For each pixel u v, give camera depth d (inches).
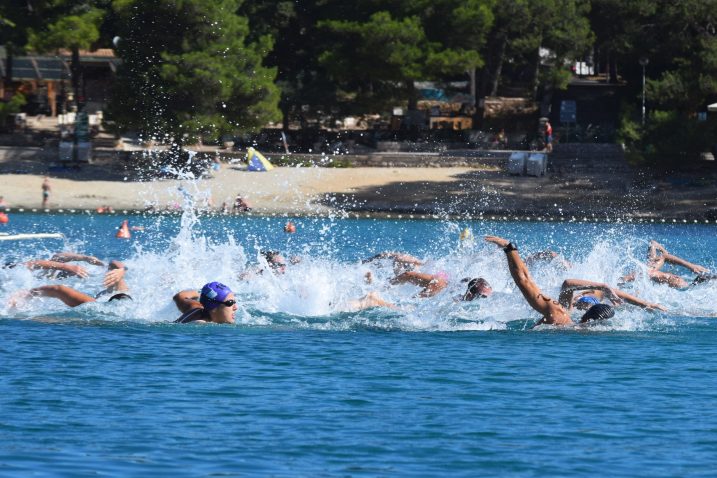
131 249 3164.4
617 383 1131.9
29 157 5861.2
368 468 808.3
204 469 799.1
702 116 5826.8
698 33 5989.2
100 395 1045.2
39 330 1421.0
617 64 6963.6
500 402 1035.9
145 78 5438.0
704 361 1263.5
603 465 823.1
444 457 840.3
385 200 5305.1
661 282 1829.5
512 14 6225.4
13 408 983.6
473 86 6958.7
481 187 5521.7
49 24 5851.4
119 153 5816.9
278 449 858.1
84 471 787.4
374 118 7219.5
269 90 5561.0
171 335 1406.3
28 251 2947.8
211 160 5851.4
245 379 1131.9
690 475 797.9
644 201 5241.1
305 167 5885.8
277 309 1628.9
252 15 6456.7
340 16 6392.7
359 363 1232.2
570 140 6397.6
